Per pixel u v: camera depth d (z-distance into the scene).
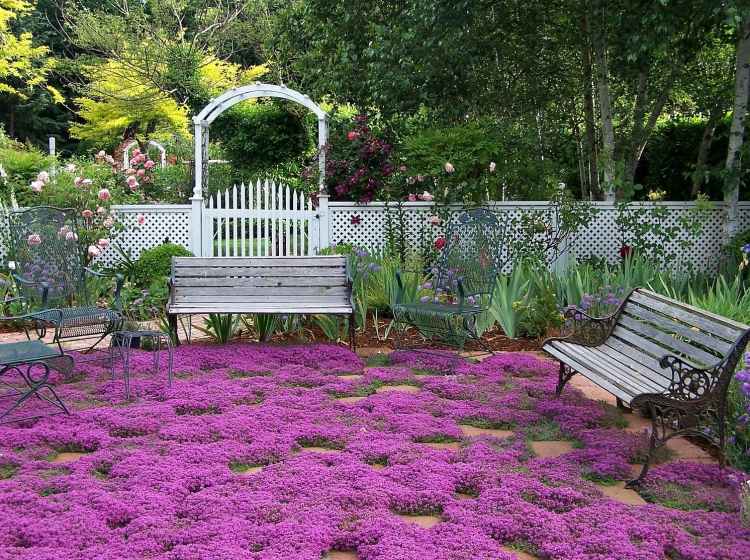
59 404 5.39
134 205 11.23
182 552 3.28
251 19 23.42
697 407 4.35
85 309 6.79
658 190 14.02
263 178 16.62
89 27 22.73
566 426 5.19
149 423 5.07
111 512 3.68
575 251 10.89
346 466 4.37
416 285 8.34
